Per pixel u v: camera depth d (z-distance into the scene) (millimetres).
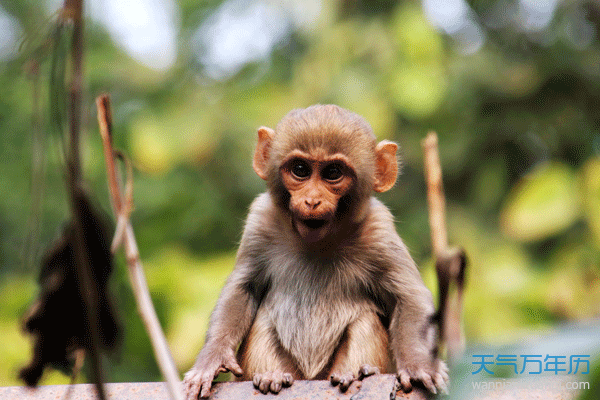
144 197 11188
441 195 3160
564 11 11539
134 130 10125
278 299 6348
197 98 10961
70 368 2914
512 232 8516
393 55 10352
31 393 4473
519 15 12531
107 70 10820
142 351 9016
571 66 11328
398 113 11641
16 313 8531
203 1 11578
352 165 6012
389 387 4594
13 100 10977
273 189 6270
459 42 12695
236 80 11336
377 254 6223
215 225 11164
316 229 5844
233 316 6125
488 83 11539
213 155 10836
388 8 11047
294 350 6223
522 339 2391
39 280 2836
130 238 2828
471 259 10391
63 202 10969
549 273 8992
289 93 10742
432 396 4809
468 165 11656
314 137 5961
